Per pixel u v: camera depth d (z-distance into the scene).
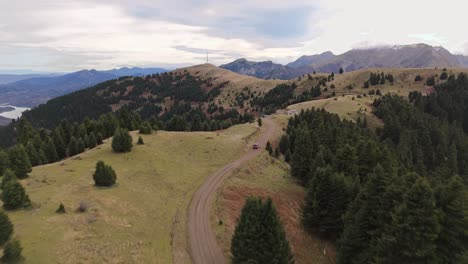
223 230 47.69
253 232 34.00
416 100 179.62
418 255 31.30
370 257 37.28
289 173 82.75
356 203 43.97
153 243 41.03
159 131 110.06
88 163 68.94
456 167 97.56
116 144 77.56
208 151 88.44
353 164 66.56
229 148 92.12
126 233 40.97
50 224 38.19
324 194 52.38
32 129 112.00
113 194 52.19
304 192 72.62
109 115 124.56
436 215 32.03
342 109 162.25
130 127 124.94
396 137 127.19
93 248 35.28
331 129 95.88
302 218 55.84
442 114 161.38
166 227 46.50
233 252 36.28
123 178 61.09
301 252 48.78
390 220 37.16
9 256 28.92
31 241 33.59
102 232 39.28
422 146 117.75
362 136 101.69
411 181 37.06
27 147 78.31
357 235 40.31
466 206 32.62
